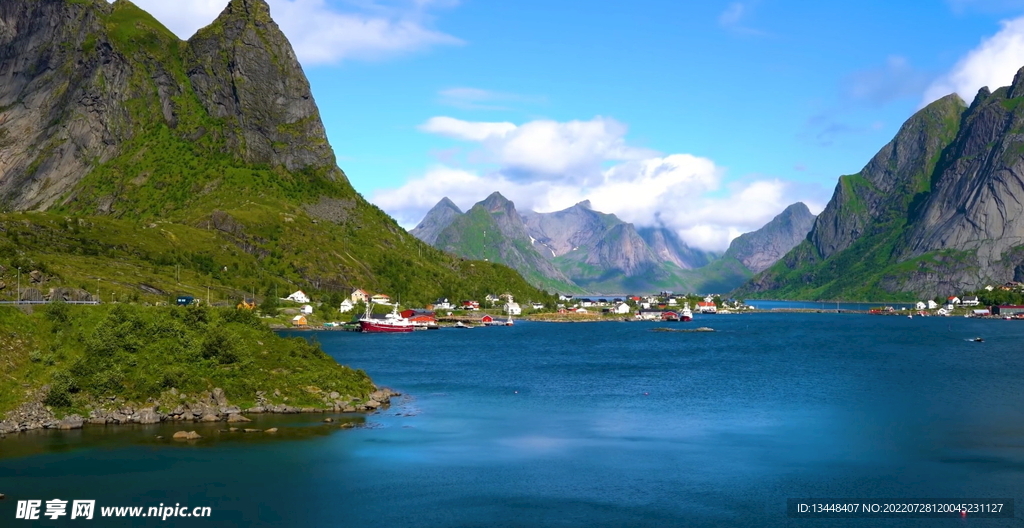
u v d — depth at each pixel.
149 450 94.69
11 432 100.75
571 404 134.62
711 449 100.69
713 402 137.75
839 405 134.50
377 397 130.88
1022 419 120.25
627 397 143.38
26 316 120.25
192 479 84.69
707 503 79.19
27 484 82.00
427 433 108.44
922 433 110.12
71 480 83.44
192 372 116.81
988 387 156.75
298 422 111.75
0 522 72.38
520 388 154.38
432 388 152.62
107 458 91.12
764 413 126.44
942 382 165.38
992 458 96.00
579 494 81.81
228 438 101.19
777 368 197.00
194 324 133.25
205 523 72.75
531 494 81.69
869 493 82.38
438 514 75.69
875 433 110.19
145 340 121.81
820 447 101.81
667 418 122.00
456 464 92.50
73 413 105.75
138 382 112.06
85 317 125.44
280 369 127.19
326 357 140.00
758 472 89.94
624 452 98.94
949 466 92.38
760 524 73.62
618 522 73.88
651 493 82.25
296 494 80.69
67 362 114.31
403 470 89.56
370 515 75.25
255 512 75.62
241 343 127.19
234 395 116.00
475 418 120.06
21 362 111.12
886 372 186.38
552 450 99.75
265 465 90.25
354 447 99.12
